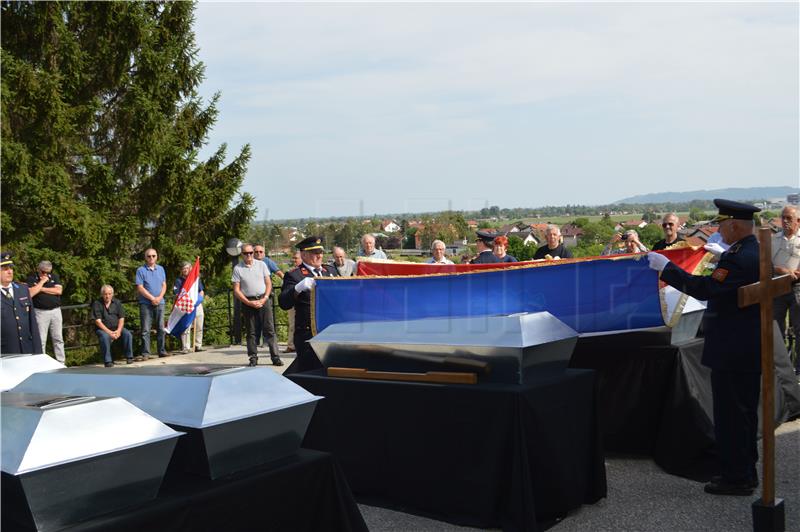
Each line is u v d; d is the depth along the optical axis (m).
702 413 5.50
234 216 19.80
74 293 17.19
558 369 4.62
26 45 18.02
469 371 4.44
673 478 5.35
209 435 2.85
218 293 17.16
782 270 6.80
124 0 18.22
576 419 4.62
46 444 2.45
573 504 4.56
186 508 2.69
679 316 5.31
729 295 4.84
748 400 4.91
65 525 2.46
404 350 4.70
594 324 5.38
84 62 18.12
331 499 3.20
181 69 19.67
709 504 4.75
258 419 3.01
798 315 8.56
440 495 4.46
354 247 8.20
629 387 5.81
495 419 4.21
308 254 7.10
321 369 5.29
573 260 5.38
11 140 16.44
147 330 13.01
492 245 8.23
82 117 17.83
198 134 19.91
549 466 4.33
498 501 4.25
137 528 2.54
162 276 13.20
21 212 17.06
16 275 16.59
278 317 16.03
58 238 17.56
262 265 11.31
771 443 4.11
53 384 3.62
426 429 4.50
